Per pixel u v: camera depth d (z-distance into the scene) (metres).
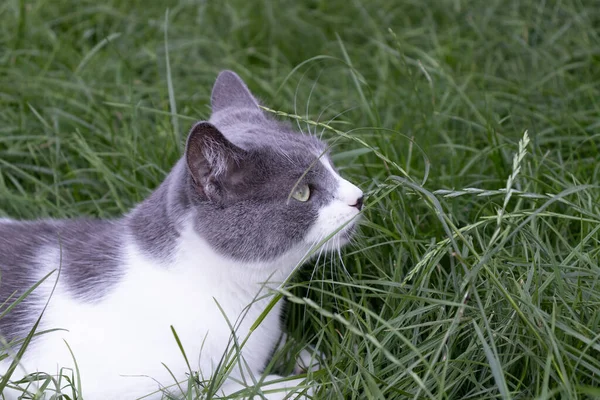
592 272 0.89
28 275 0.93
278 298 0.88
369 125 1.16
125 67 1.27
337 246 0.92
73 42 1.33
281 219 0.90
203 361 0.90
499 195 1.03
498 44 1.32
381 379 0.86
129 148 1.13
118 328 0.89
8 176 1.12
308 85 1.25
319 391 0.88
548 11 1.35
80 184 1.12
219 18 1.38
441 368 0.87
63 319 0.90
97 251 0.93
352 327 0.82
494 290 0.89
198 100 1.21
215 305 0.91
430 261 0.91
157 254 0.91
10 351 0.87
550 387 0.85
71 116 1.16
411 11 1.40
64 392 0.89
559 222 1.00
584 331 0.86
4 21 1.32
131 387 0.89
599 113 1.15
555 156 1.13
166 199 0.92
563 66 1.25
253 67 1.29
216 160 0.88
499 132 1.14
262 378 0.87
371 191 0.95
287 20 1.36
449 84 1.19
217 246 0.90
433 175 1.06
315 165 0.91
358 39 1.37
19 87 1.21
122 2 1.38
